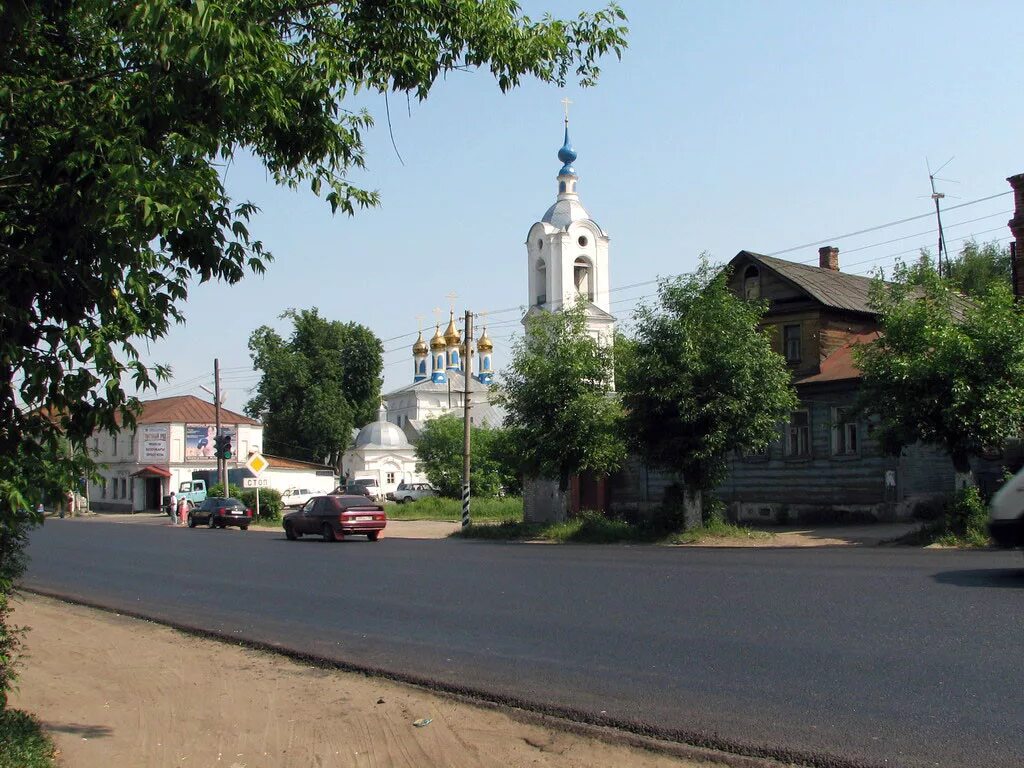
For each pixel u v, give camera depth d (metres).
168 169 6.27
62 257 6.43
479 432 67.88
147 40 6.59
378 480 83.44
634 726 7.80
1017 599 12.06
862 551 21.09
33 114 6.77
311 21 8.77
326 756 7.62
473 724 8.30
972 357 22.70
